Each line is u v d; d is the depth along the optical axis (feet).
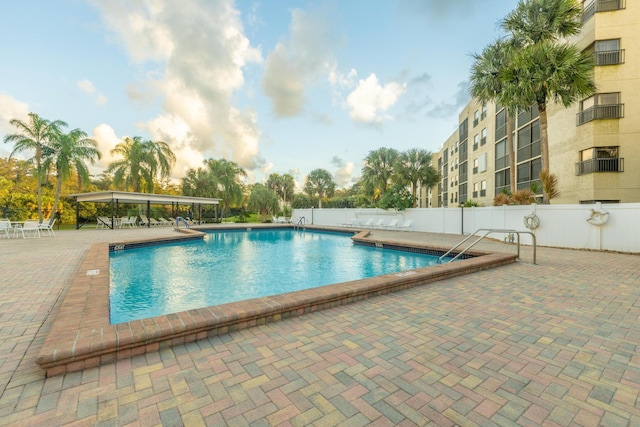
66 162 58.49
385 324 10.17
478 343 8.68
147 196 63.36
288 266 28.53
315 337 9.09
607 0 39.11
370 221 66.49
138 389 6.29
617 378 6.79
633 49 38.22
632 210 26.43
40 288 14.35
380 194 92.68
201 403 5.83
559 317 10.84
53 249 27.96
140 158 76.18
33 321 10.20
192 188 96.48
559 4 32.91
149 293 19.66
